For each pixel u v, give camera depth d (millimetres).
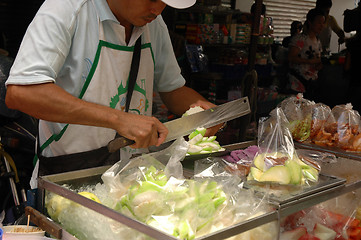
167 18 3986
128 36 1806
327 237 1408
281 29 5254
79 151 1765
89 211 1208
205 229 1168
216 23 4402
